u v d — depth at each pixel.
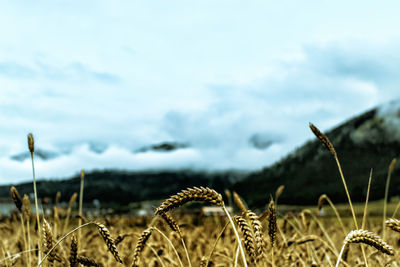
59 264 1.76
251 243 1.14
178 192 1.15
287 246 1.96
